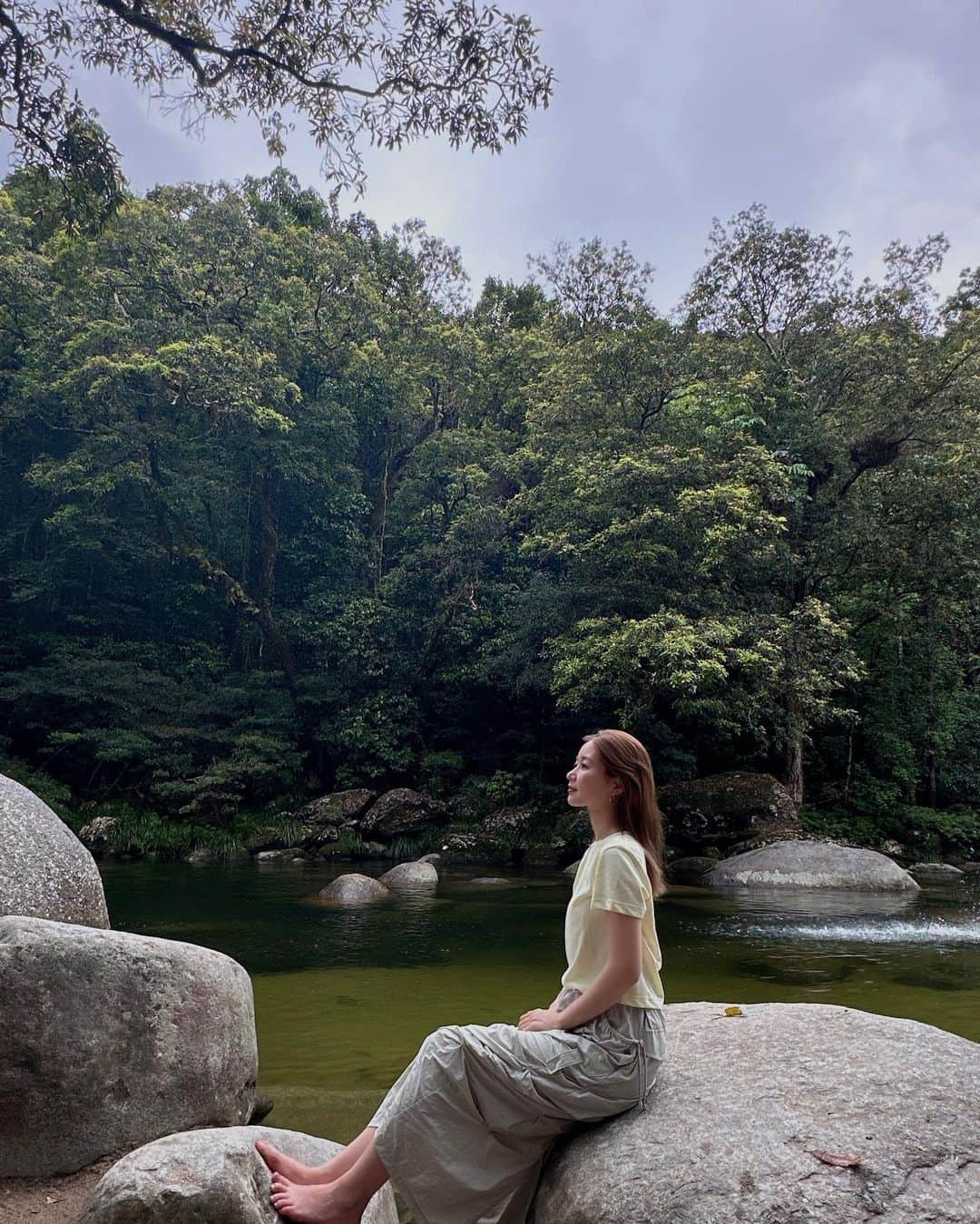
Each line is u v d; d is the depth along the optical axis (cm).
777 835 1527
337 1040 486
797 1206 202
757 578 1598
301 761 1998
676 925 930
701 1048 279
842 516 1614
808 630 1514
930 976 661
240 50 962
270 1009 554
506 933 853
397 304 2422
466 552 2014
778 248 1731
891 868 1313
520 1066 228
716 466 1464
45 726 1955
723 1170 213
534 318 2744
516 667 1812
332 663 2142
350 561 2306
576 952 247
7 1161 287
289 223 2459
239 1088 333
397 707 1991
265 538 2173
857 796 1897
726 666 1477
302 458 2159
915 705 1995
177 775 1894
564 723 1912
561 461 1639
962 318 1639
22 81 945
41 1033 293
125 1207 211
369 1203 254
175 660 2202
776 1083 247
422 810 1797
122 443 1902
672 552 1455
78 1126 293
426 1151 222
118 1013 304
